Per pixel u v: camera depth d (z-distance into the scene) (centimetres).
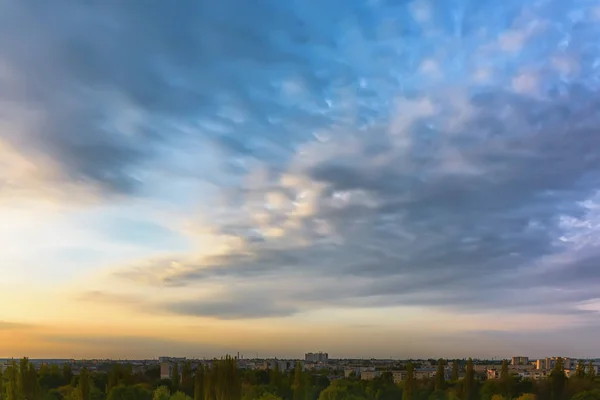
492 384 13625
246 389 12719
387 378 17888
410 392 12750
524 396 12506
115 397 12031
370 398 13162
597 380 14112
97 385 14825
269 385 14250
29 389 9600
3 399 9425
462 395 13388
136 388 12494
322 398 12975
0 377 9675
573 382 13400
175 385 14762
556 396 13112
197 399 11581
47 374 15262
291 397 13700
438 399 13300
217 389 10175
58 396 12912
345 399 12531
